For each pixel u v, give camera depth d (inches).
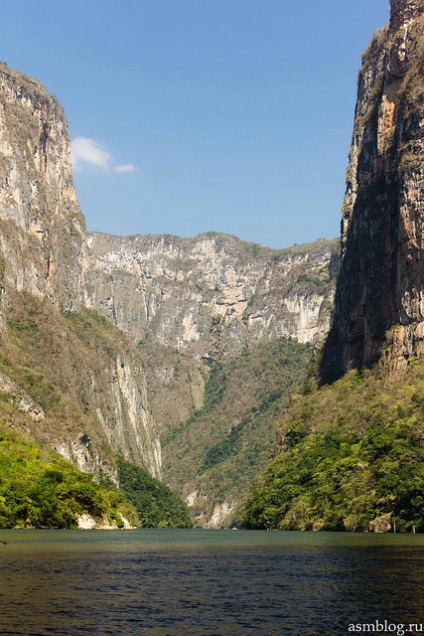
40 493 5344.5
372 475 5615.2
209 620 1727.4
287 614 1798.7
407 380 6806.1
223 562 2947.8
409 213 7037.4
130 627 1644.9
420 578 2368.4
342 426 7273.6
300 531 5910.4
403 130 7765.8
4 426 7214.6
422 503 4869.6
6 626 1626.5
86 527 5984.3
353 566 2716.5
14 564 2691.9
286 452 7785.4
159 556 3225.9
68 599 1961.1
